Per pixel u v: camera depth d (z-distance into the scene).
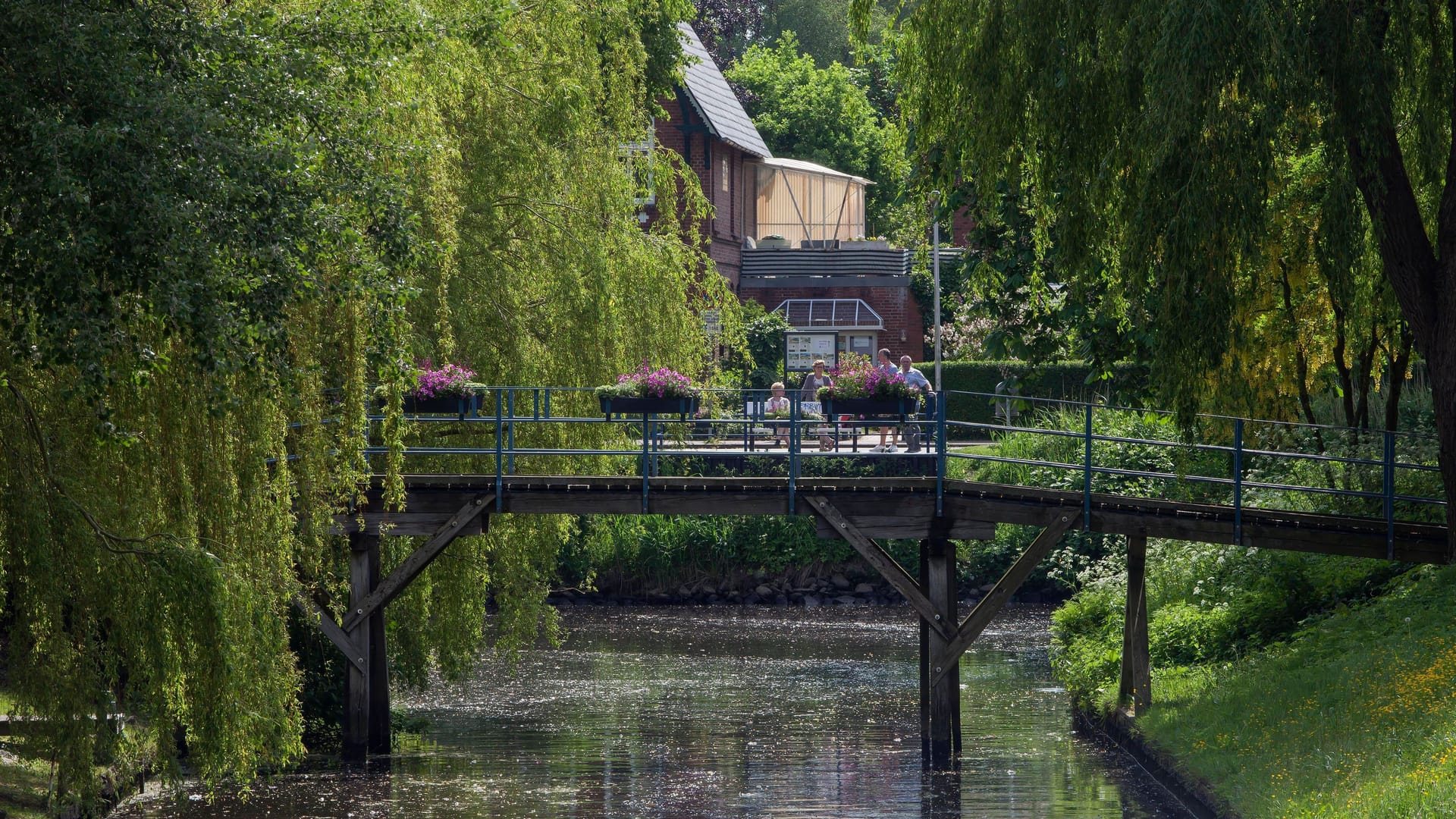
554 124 70.31
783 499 65.06
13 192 28.83
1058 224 59.44
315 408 47.06
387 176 36.31
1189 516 63.66
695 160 159.62
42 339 30.38
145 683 38.59
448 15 57.47
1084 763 64.88
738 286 173.75
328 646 75.31
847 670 102.12
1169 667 72.88
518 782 63.25
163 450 39.47
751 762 67.94
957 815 54.81
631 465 83.75
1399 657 53.16
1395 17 55.97
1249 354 66.38
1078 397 145.50
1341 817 37.97
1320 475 76.75
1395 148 55.50
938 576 65.69
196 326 29.27
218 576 38.19
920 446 100.62
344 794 60.41
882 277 172.75
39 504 36.47
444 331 58.34
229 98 32.41
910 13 67.38
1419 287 56.75
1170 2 50.47
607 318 71.50
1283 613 72.56
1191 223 50.34
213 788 40.94
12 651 37.72
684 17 84.88
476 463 70.88
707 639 119.25
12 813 45.62
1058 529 64.44
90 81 29.28
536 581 77.56
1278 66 49.16
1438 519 70.31
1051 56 57.19
